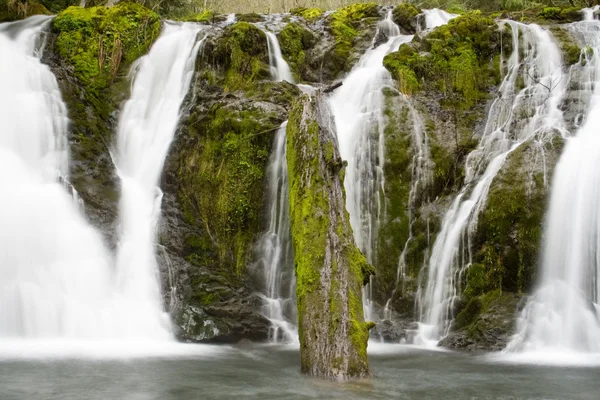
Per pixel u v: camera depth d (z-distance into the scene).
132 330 9.46
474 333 9.24
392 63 12.59
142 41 14.18
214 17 16.38
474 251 9.93
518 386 6.68
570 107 11.28
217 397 6.03
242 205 11.12
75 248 9.95
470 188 10.70
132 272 10.27
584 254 8.94
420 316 10.35
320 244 7.57
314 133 8.29
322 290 7.29
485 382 6.86
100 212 11.11
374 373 7.31
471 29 12.85
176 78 13.66
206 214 11.48
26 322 8.84
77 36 13.80
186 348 8.98
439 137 11.59
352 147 11.55
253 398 5.99
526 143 10.34
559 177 9.59
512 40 12.71
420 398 6.11
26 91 12.23
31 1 15.53
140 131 13.14
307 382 6.71
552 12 14.48
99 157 12.11
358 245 11.01
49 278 9.38
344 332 7.06
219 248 11.18
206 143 11.95
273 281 10.77
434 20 15.33
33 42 13.59
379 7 15.98
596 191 9.02
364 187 11.30
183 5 21.25
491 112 11.95
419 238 10.81
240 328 9.80
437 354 8.77
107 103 13.34
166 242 11.16
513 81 12.24
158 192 12.03
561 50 12.33
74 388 6.21
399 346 9.60
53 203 10.45
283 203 11.01
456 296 9.95
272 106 12.00
